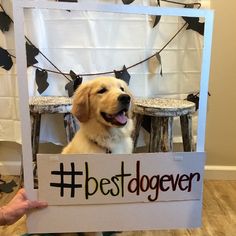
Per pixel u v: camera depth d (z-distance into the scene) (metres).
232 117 1.73
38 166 0.57
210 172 1.79
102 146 0.86
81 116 0.88
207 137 1.76
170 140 1.11
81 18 1.38
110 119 0.87
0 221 0.58
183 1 1.45
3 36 1.51
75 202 0.59
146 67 1.38
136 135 1.07
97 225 0.61
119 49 1.40
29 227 0.59
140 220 0.61
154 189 0.61
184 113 1.09
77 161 0.58
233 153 1.77
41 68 1.38
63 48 1.40
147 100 1.25
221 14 1.61
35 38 1.37
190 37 1.33
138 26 1.37
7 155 1.75
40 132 1.23
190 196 0.62
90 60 1.40
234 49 1.65
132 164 0.59
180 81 1.36
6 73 1.56
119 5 0.56
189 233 1.24
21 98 0.56
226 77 1.69
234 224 1.32
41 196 0.59
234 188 1.69
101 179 0.59
